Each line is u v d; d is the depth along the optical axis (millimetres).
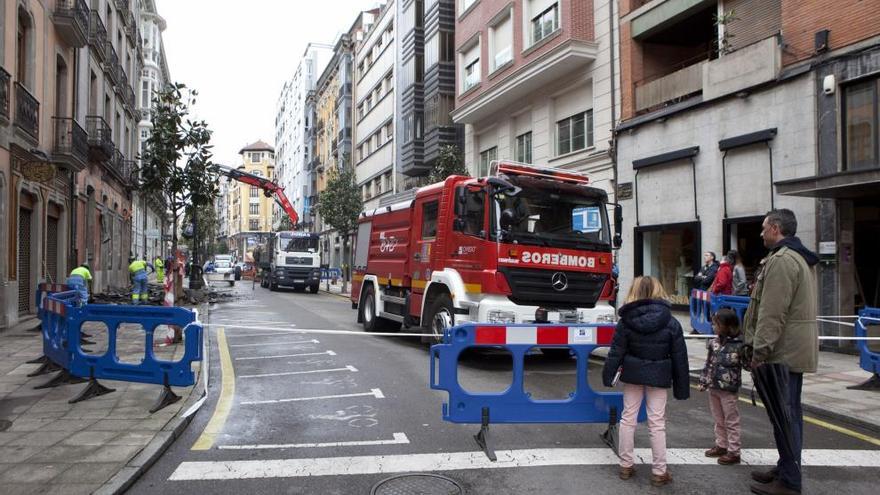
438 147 26469
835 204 10414
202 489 4344
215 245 110625
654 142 14555
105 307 6844
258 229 114438
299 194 71562
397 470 4746
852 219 10500
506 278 8805
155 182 18203
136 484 4430
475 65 22891
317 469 4762
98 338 11430
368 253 13883
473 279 9188
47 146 16078
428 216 10891
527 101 20094
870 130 10109
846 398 7074
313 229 60719
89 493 4082
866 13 10133
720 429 5082
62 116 18047
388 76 36281
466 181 9727
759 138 11711
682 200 13750
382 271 12812
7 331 12398
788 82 11320
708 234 12969
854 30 10305
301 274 31172
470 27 22891
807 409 6777
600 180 16531
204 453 5156
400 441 5504
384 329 13383
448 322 9477
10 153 13164
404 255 11734
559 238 9297
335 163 51156
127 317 6730
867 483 4551
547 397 7203
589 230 9641
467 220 9453
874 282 10680
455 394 5281
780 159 11438
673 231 14227
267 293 30344
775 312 4246
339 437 5617
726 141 12445
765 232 4605
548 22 17984
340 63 48469
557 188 9453
